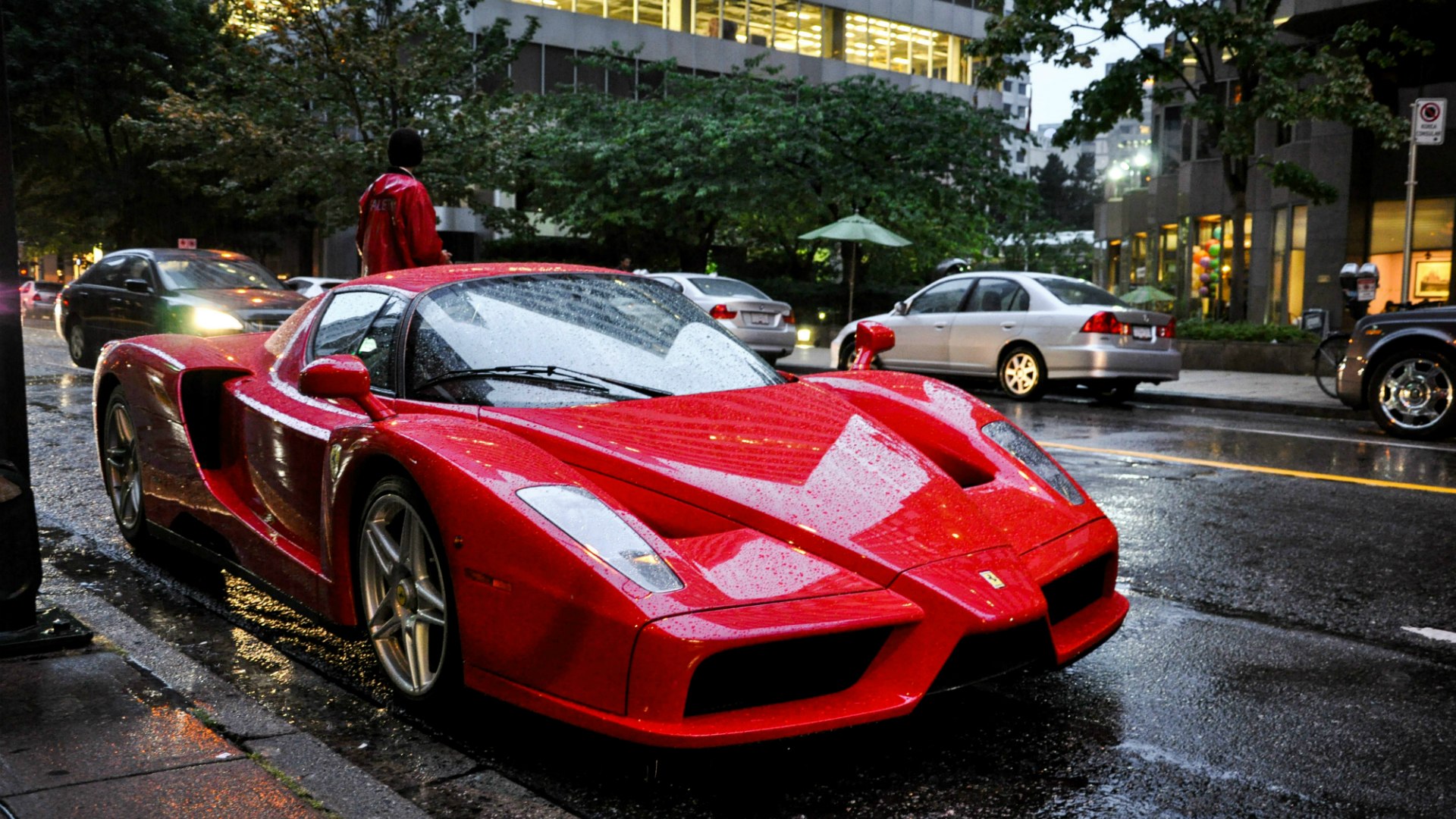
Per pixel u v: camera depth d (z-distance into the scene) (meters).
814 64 44.09
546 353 3.58
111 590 4.38
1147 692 3.39
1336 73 16.20
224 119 22.88
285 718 3.12
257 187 33.00
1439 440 9.00
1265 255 29.33
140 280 11.95
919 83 47.16
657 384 3.56
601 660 2.50
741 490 2.88
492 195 36.59
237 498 4.14
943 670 2.69
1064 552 3.17
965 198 28.44
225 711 3.05
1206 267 32.72
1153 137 39.38
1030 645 2.87
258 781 2.48
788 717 2.53
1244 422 10.45
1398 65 22.78
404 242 6.06
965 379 13.68
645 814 2.55
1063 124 17.97
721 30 41.72
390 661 3.19
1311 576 4.74
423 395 3.43
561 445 3.05
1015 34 17.28
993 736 3.04
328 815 2.34
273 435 3.84
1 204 3.33
